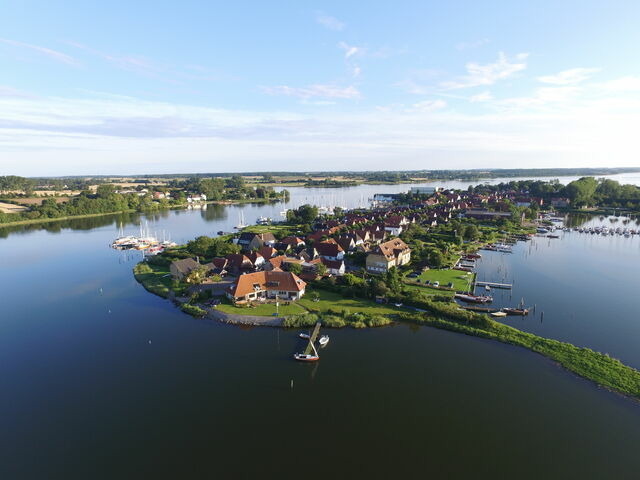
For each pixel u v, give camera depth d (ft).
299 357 234.58
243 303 319.06
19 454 162.40
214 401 196.13
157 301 339.16
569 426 176.14
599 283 379.14
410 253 478.59
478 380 213.05
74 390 207.51
